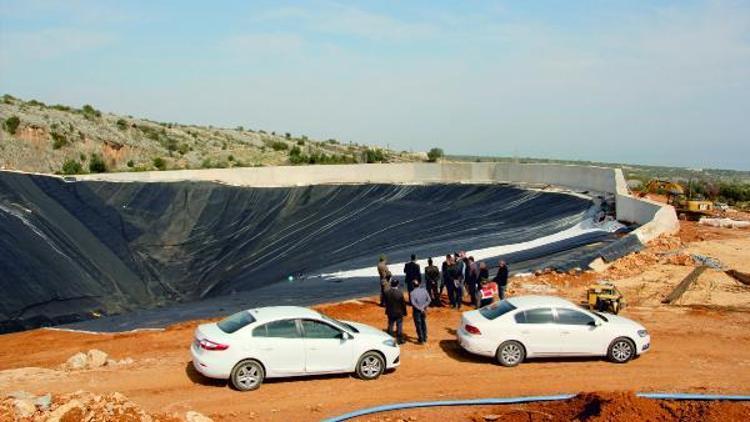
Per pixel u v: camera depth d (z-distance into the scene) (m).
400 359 14.48
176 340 16.19
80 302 27.36
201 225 40.91
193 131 99.56
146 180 48.41
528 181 47.12
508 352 13.99
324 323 12.86
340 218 43.28
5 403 9.39
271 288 27.52
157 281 32.34
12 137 67.12
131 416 9.06
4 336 18.67
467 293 21.61
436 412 11.30
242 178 51.53
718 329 16.86
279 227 41.66
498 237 33.69
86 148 72.12
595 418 10.12
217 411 11.11
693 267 23.78
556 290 21.02
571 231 32.75
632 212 31.80
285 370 12.43
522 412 10.98
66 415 8.90
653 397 11.77
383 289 19.52
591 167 40.22
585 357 14.54
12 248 28.84
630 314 18.33
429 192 47.00
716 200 57.09
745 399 11.65
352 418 10.95
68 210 37.00
